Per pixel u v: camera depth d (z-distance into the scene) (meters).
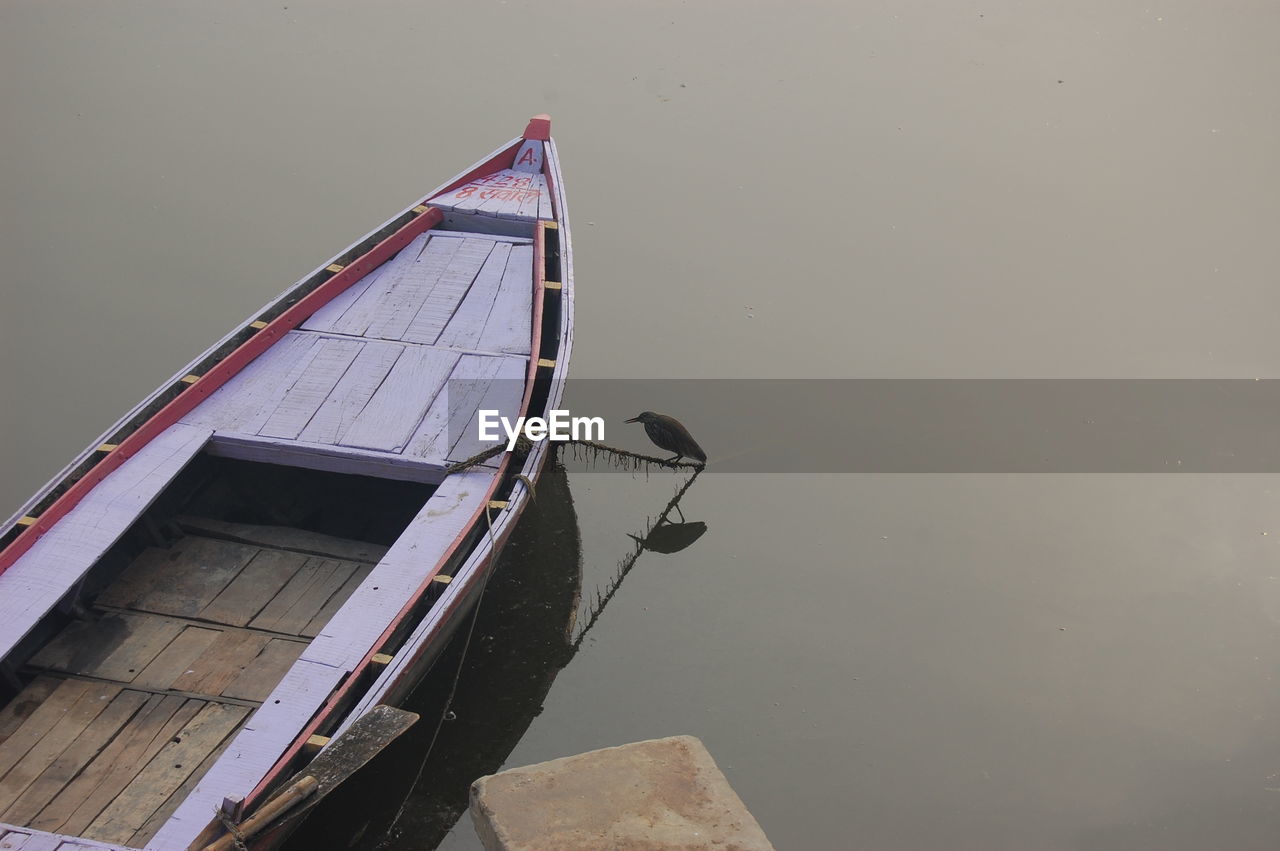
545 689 6.20
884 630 6.59
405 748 5.79
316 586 6.42
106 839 4.87
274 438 6.79
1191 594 6.77
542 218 9.12
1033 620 6.63
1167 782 5.63
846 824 5.43
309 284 8.23
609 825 2.61
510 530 6.36
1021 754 5.80
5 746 5.30
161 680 5.73
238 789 4.62
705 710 6.09
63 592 5.63
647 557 7.18
